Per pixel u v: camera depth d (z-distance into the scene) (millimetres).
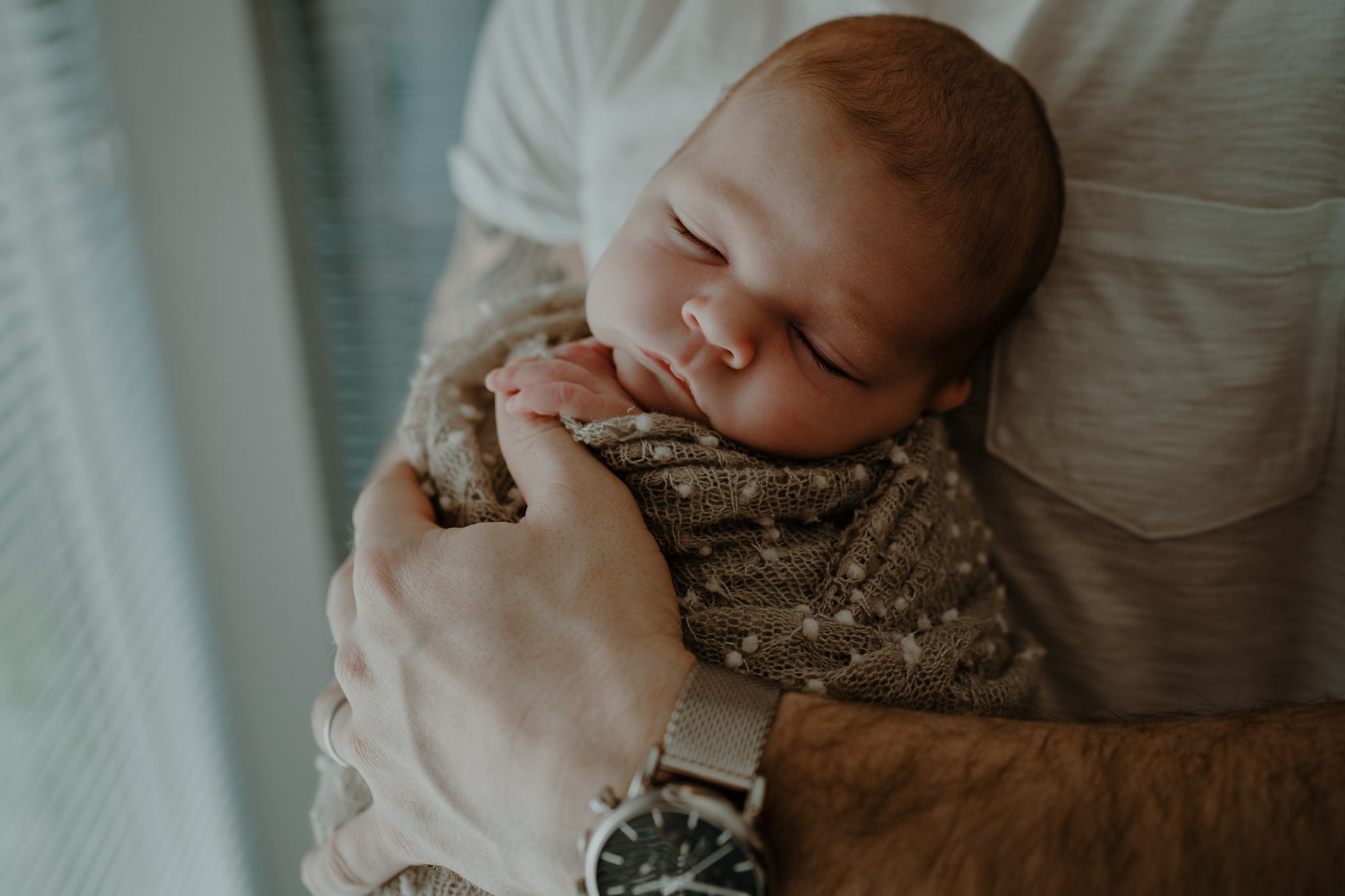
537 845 466
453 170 1136
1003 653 705
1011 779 450
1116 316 734
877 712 487
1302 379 705
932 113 614
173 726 1388
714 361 600
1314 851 408
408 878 597
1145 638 794
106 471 1240
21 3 1077
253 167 1308
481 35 1338
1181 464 738
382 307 1529
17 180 1055
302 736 1648
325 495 1543
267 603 1579
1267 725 470
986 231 627
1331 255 677
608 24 944
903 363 635
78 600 1147
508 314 765
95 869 1116
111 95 1255
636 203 676
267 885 1726
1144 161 717
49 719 1074
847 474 632
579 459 585
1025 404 783
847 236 587
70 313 1163
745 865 427
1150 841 420
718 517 583
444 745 495
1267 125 676
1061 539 798
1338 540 728
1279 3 658
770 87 639
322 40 1357
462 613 512
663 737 458
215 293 1384
